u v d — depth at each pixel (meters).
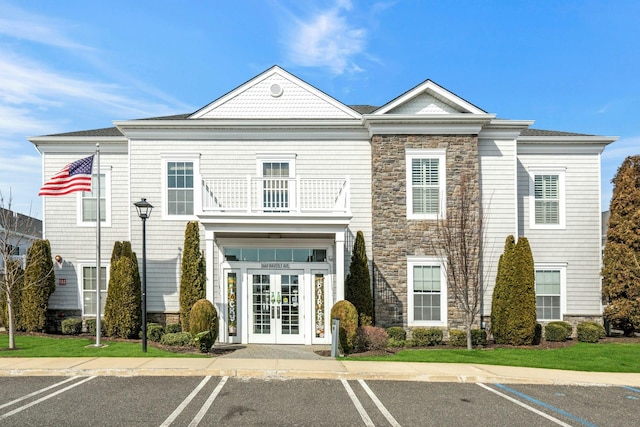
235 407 7.76
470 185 15.64
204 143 16.45
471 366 11.21
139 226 16.20
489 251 16.30
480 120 15.77
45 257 16.50
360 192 16.38
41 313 16.22
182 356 11.89
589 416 7.73
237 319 15.16
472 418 7.46
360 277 15.09
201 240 15.92
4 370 9.95
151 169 16.34
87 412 7.39
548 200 17.41
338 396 8.58
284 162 16.47
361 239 15.34
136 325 15.13
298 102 16.84
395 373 10.17
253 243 15.54
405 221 15.73
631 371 11.27
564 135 17.50
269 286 15.30
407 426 7.02
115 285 15.23
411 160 15.86
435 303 15.60
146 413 7.36
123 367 10.27
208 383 9.33
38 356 11.64
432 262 15.66
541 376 10.28
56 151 17.42
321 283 15.36
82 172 14.23
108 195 17.33
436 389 9.28
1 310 16.34
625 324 16.48
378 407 7.95
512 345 15.01
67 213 17.41
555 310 17.16
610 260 16.66
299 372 10.09
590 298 17.19
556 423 7.33
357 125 16.44
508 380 10.03
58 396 8.29
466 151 15.85
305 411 7.64
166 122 16.17
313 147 16.53
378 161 15.85
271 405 7.92
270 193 16.23
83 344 13.69
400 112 16.31
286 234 15.00
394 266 15.62
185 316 15.16
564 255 17.27
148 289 16.03
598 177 17.45
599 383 9.95
